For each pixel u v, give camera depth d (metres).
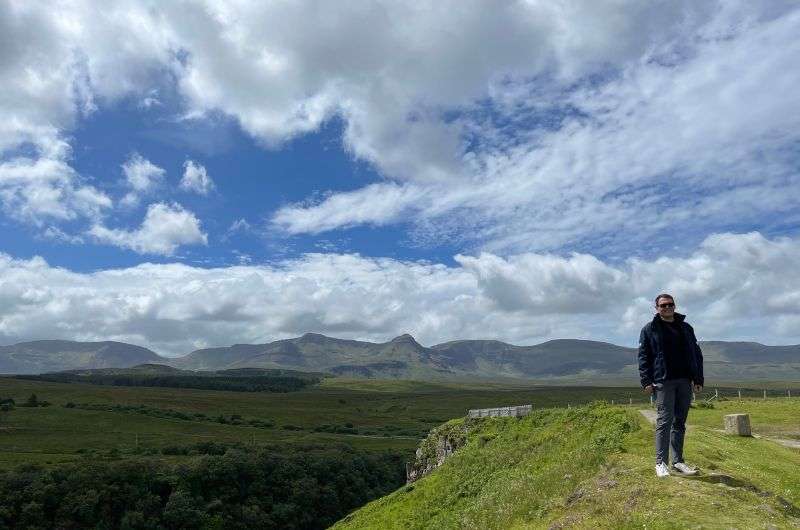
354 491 124.69
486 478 36.34
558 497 20.50
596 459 22.48
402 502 43.12
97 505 101.50
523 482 25.52
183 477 111.06
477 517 24.98
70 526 97.38
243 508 107.62
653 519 14.16
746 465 19.97
